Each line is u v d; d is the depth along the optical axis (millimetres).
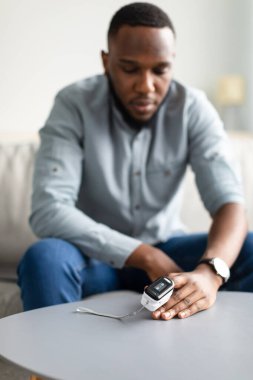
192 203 1960
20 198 1908
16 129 2971
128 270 1438
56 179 1381
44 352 833
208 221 1964
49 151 1421
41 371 765
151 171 1505
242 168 1978
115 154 1492
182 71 3398
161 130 1507
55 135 1450
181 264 1461
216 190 1411
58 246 1236
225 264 1165
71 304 1085
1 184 1908
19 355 821
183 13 3342
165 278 1042
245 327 944
